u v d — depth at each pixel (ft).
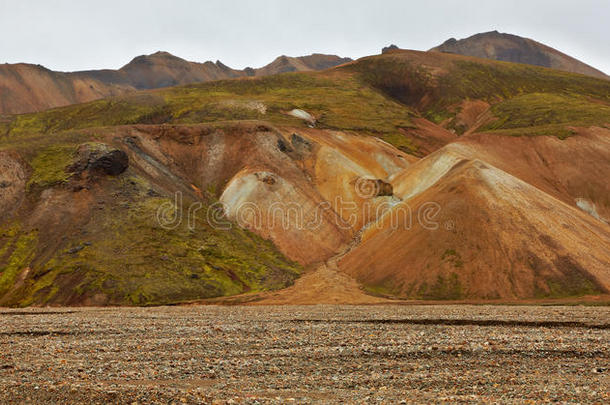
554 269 220.43
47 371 78.07
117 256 260.62
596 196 322.96
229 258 284.82
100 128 383.45
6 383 69.67
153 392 65.82
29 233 277.44
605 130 381.81
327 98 654.12
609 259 225.15
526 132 376.89
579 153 351.87
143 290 236.84
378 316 123.75
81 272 247.09
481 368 80.43
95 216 288.10
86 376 75.20
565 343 92.94
